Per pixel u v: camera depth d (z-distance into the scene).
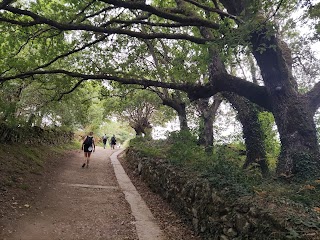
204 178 5.75
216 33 7.86
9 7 6.17
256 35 6.49
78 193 7.71
